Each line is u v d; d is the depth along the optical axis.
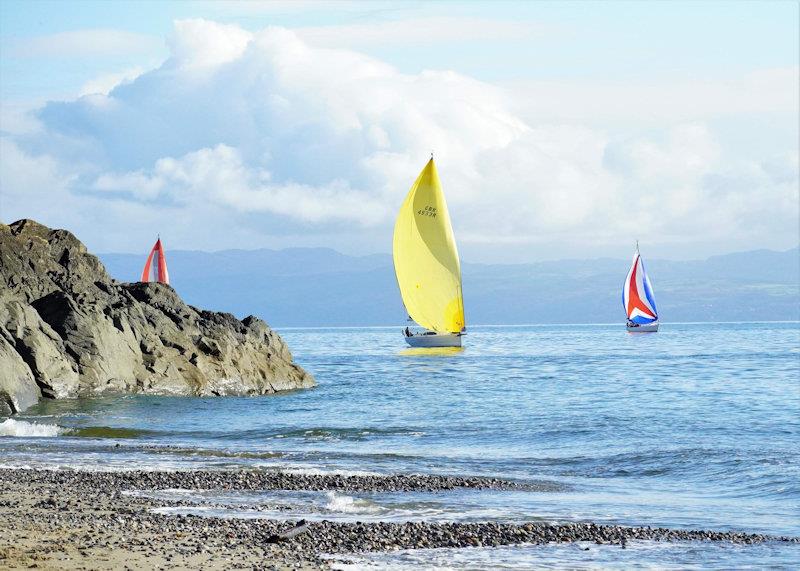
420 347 159.00
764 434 55.84
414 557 22.98
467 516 29.39
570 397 83.44
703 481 38.94
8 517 25.89
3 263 76.44
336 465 41.88
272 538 23.44
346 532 25.19
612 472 41.59
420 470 41.12
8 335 66.62
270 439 53.59
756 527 28.95
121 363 74.31
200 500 30.62
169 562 20.67
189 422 61.88
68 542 22.31
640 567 23.06
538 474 40.91
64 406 65.81
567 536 26.16
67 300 73.56
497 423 62.34
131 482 34.00
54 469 37.34
